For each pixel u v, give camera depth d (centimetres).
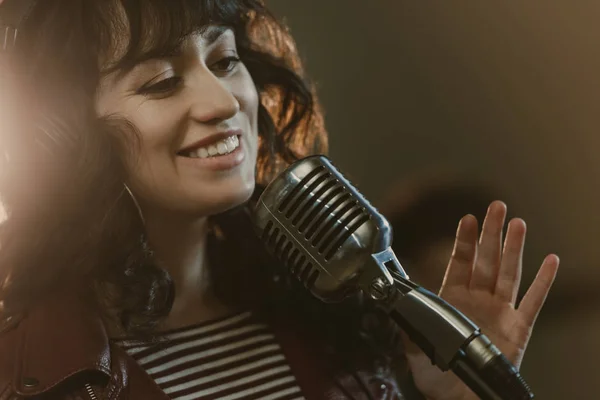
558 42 367
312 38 357
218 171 162
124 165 163
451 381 181
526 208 366
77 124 161
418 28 363
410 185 355
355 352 187
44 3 161
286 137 205
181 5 157
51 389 156
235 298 183
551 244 367
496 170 365
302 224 138
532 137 368
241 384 173
